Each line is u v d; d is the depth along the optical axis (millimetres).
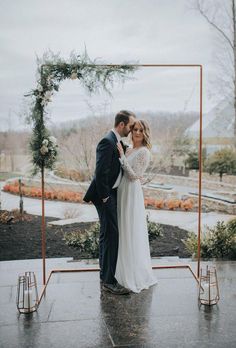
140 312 3141
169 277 3986
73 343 2646
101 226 3635
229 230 5016
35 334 2771
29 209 5449
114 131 3605
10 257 5047
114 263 3543
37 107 3674
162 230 5445
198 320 2988
